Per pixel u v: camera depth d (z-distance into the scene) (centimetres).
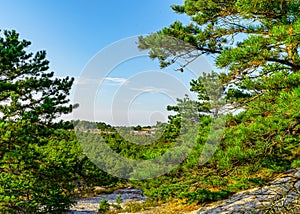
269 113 626
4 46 1247
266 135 612
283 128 592
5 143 824
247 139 596
